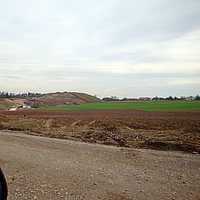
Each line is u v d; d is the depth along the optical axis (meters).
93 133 16.19
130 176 5.59
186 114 53.78
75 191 4.56
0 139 12.49
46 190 4.60
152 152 8.90
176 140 11.99
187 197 4.25
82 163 6.88
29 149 9.28
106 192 4.52
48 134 16.20
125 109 90.38
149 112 66.62
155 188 4.75
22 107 112.81
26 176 5.51
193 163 6.88
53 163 6.83
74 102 161.38
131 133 16.30
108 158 7.69
